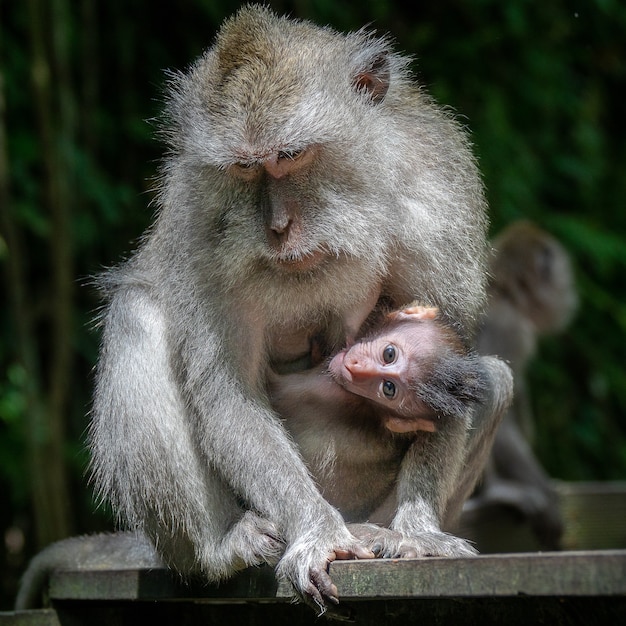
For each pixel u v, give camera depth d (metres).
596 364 21.81
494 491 14.84
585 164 22.30
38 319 16.28
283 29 8.10
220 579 7.50
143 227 16.67
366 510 8.54
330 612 6.62
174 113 8.36
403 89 8.60
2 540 15.56
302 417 8.39
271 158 7.48
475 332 8.97
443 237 8.30
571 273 18.55
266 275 7.79
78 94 16.94
